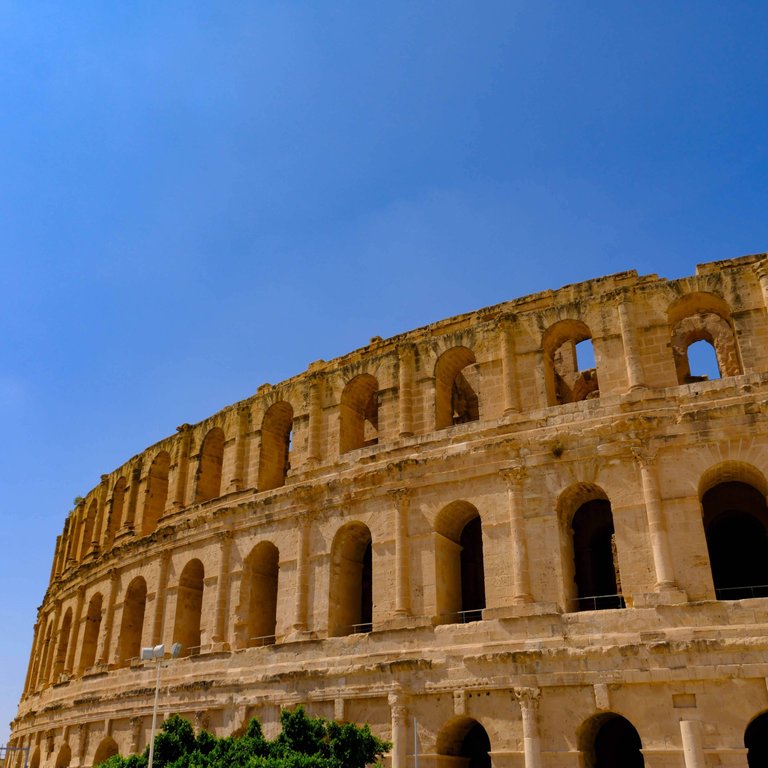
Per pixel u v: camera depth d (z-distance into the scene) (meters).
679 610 42.22
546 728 42.66
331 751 39.91
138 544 71.19
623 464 46.94
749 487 51.88
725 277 49.81
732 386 46.62
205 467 71.00
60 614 87.19
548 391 52.53
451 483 51.66
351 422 61.66
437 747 45.28
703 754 39.03
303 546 56.47
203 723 55.25
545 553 47.22
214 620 60.09
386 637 49.53
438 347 57.25
